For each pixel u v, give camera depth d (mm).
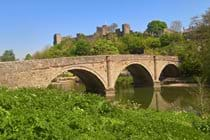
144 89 76375
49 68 48500
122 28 148750
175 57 88688
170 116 16828
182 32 134000
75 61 55375
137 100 58938
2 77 38812
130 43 120750
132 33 142375
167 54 101688
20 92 14688
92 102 14922
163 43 121125
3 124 9742
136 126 12961
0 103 11680
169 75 92438
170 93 67062
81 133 10859
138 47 118938
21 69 42344
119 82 89250
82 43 108312
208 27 66312
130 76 94125
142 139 11453
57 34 153875
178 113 18234
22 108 11844
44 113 11578
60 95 15344
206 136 13820
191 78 84062
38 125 10156
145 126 13234
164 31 152750
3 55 146000
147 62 78500
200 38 70500
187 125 15344
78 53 106500
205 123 15617
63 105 13562
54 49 123000
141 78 83688
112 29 162375
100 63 62875
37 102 13234
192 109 31219
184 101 52250
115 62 66750
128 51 118500
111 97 62625
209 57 56656
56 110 12500
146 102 56344
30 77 44188
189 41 92250
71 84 91375
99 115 13508
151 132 12570
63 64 52000
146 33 148000
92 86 67375
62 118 11648
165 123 14477
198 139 13078
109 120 12906
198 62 76062
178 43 110938
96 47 105312
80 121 11656
